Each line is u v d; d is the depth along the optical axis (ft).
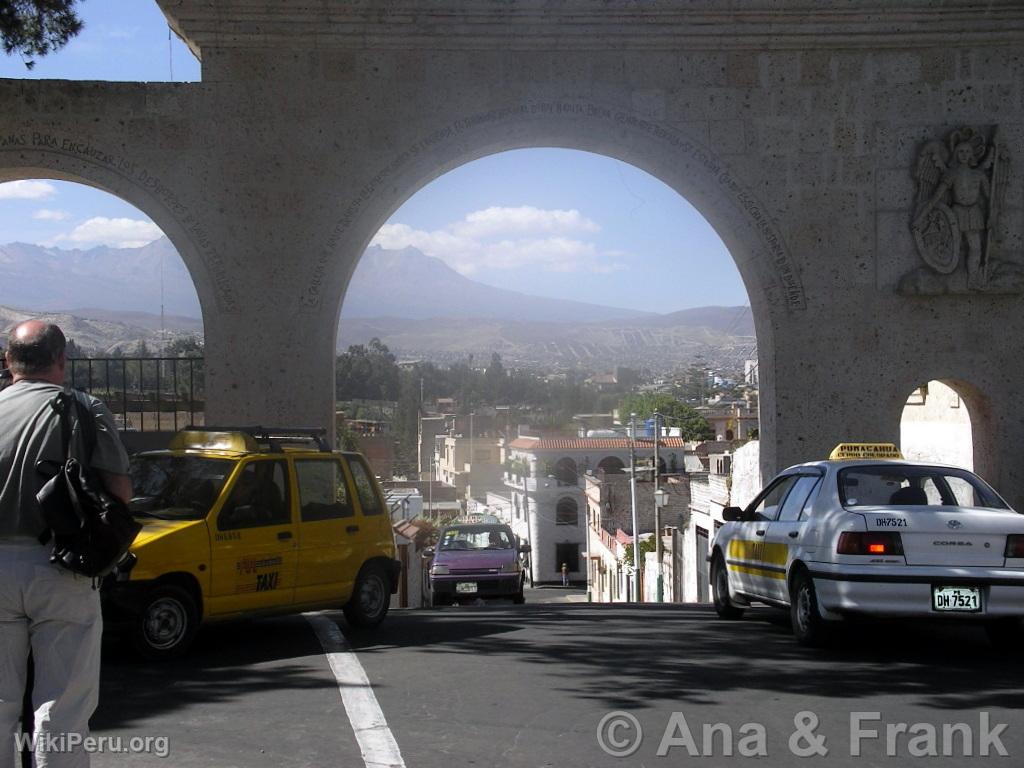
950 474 33.32
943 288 50.55
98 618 16.76
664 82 51.13
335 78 50.24
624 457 160.56
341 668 28.71
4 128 49.19
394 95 50.39
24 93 49.34
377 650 31.96
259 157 49.98
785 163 51.42
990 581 28.84
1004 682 26.94
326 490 35.96
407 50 50.29
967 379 51.13
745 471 72.69
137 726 22.58
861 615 29.27
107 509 16.33
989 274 50.60
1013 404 51.16
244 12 48.52
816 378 51.19
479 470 191.62
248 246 49.90
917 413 69.72
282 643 33.47
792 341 51.26
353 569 35.99
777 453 51.16
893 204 51.37
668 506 119.85
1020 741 21.61
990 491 32.81
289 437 37.37
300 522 34.19
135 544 29.25
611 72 50.98
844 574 29.45
